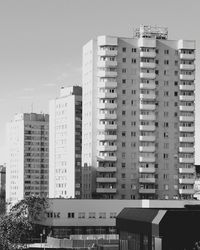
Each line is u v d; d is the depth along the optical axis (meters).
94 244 191.38
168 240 147.25
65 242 199.50
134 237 165.88
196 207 170.25
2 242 129.00
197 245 138.00
